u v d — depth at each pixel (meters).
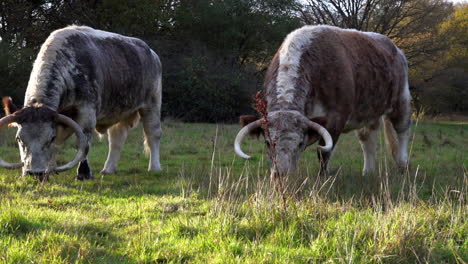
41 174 6.32
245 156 5.52
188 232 4.28
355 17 31.95
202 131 17.22
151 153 8.93
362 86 7.56
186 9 28.14
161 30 28.12
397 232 3.90
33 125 6.38
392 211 4.59
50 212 4.89
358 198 5.85
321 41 7.10
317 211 4.73
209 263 3.54
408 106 8.92
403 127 8.84
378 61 8.05
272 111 6.24
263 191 5.18
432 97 33.62
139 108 8.80
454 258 3.74
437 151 11.91
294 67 6.61
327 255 3.69
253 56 30.75
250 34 29.12
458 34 33.97
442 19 32.69
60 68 6.98
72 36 7.41
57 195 6.04
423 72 33.31
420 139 15.09
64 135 7.07
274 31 28.77
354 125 7.87
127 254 3.77
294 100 6.36
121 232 4.39
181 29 28.36
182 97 24.97
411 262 3.64
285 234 4.08
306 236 4.13
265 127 5.02
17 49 20.05
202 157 10.55
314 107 6.79
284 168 5.64
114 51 8.18
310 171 7.45
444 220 4.58
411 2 31.80
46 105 6.69
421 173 7.84
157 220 4.75
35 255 3.51
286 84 6.45
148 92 8.98
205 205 5.30
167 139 13.98
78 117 7.20
